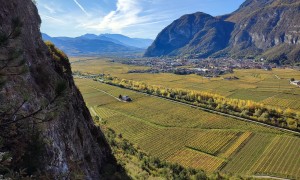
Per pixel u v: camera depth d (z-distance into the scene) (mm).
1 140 13344
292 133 133000
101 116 164375
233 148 120562
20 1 45781
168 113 169125
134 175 67938
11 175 13188
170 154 116625
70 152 37812
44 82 39281
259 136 131750
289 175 96750
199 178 87625
